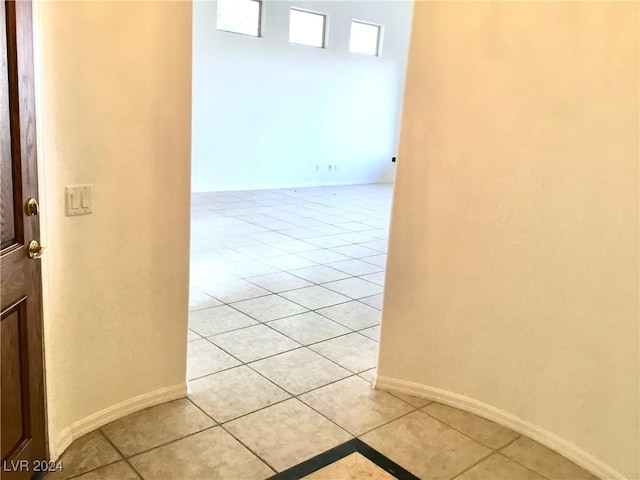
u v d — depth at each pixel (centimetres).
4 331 164
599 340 212
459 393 258
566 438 226
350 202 846
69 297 204
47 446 198
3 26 152
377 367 273
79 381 215
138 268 226
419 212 253
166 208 230
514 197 230
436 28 236
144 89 212
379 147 1067
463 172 241
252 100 852
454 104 238
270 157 904
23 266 171
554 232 221
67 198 195
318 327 348
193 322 344
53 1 178
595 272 211
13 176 163
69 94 190
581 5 204
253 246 550
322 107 949
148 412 239
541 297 228
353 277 462
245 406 249
